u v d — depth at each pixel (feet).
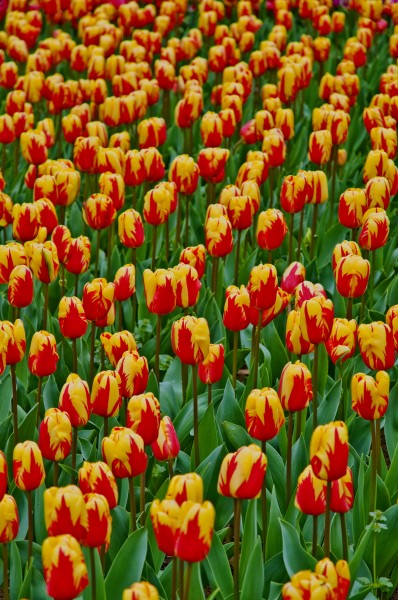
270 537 18.45
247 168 29.04
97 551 16.76
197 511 13.69
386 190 26.55
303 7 48.19
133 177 28.81
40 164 31.96
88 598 16.63
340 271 21.89
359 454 21.90
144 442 17.34
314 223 29.73
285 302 21.58
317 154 30.73
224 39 42.86
